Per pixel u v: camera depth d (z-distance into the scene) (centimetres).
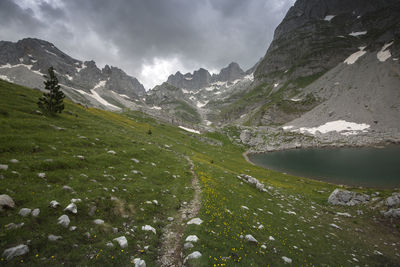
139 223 1434
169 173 2839
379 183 6334
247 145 17512
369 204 3428
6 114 2805
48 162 1741
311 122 19838
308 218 2703
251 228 1738
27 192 1245
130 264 1018
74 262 922
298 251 1620
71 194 1406
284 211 2659
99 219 1284
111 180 1941
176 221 1602
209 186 2570
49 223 1064
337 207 3647
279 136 18225
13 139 1981
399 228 2661
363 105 18562
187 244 1223
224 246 1288
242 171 6688
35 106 3784
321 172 8419
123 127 6169
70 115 4559
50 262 873
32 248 898
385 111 16738
